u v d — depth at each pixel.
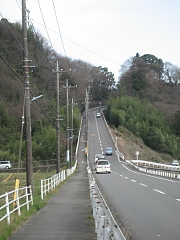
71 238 9.23
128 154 86.31
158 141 103.25
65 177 38.94
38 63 33.94
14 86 58.38
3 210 14.84
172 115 124.12
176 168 49.06
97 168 46.44
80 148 86.00
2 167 52.06
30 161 18.28
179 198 17.55
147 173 45.53
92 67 165.88
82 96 111.38
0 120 59.88
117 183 28.23
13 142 59.09
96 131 104.38
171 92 154.12
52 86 45.97
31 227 10.92
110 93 165.25
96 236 9.45
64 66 59.38
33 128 65.62
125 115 116.94
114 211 13.52
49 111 58.97
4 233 9.27
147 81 155.50
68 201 18.19
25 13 18.70
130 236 9.04
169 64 168.12
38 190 25.31
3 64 53.12
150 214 12.82
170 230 10.03
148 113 121.06
